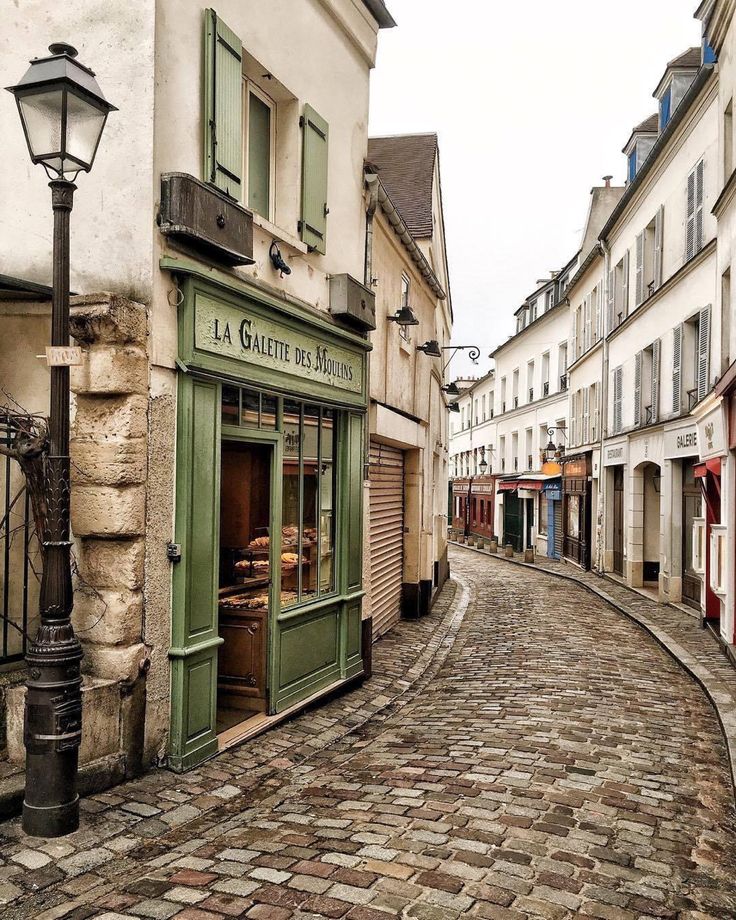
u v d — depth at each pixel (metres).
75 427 4.85
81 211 5.01
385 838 4.27
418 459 13.52
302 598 7.15
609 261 20.52
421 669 9.52
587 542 22.64
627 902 3.64
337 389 7.77
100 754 4.71
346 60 8.10
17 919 3.37
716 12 11.30
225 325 5.64
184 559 5.21
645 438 16.75
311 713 7.09
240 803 4.89
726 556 10.27
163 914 3.41
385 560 11.80
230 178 5.66
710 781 5.50
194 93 5.31
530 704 7.54
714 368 12.37
